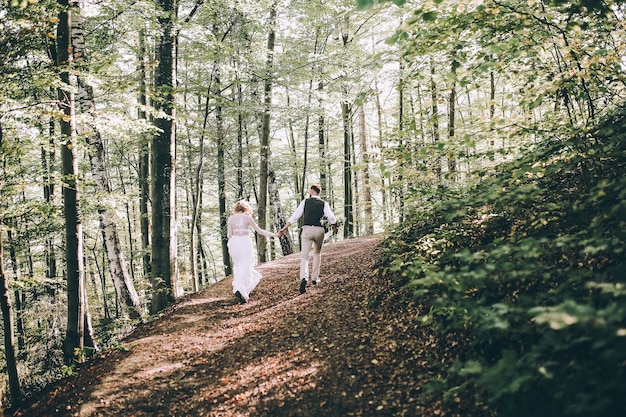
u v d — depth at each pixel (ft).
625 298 8.04
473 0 13.15
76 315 20.42
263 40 52.08
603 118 15.62
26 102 18.33
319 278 25.68
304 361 14.56
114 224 30.55
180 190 72.64
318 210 23.50
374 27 56.49
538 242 10.14
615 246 9.71
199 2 33.65
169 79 28.55
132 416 13.57
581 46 15.53
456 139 15.35
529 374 7.77
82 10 24.93
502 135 16.17
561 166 13.19
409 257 17.71
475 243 16.19
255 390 13.52
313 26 51.29
